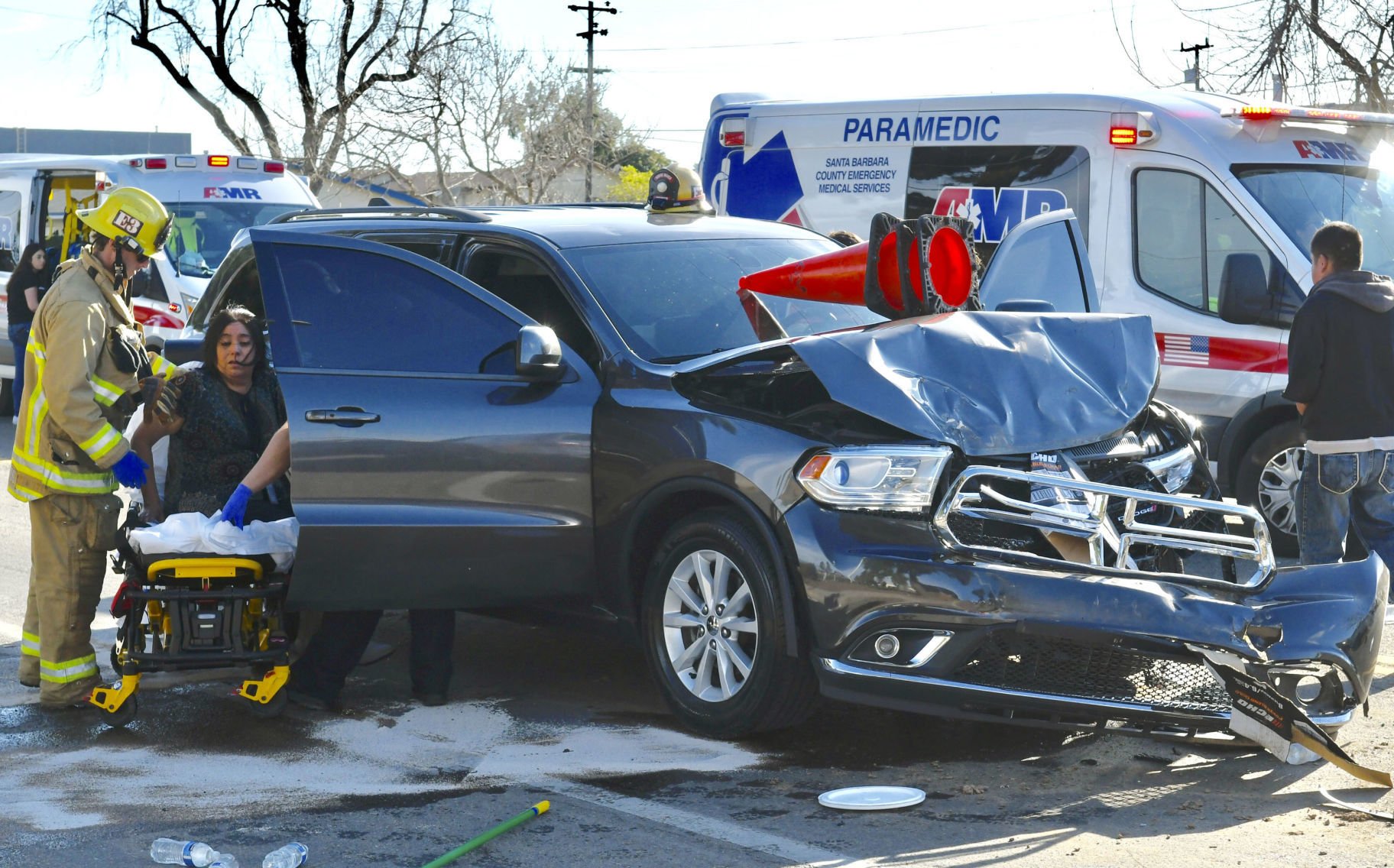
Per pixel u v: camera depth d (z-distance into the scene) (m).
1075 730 4.86
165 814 4.64
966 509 4.90
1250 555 5.05
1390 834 4.40
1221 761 5.11
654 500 5.39
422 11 33.41
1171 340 9.02
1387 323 6.58
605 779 4.94
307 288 5.62
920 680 4.88
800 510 5.03
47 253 13.44
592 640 6.87
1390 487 6.63
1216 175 8.86
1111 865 4.17
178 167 14.31
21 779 5.00
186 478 5.95
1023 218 9.59
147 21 31.42
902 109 10.12
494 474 5.56
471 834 4.45
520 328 5.67
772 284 5.97
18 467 5.69
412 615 5.87
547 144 42.22
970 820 4.55
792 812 4.62
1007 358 5.43
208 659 5.43
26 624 5.98
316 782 4.94
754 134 10.83
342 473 5.48
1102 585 4.80
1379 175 9.20
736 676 5.27
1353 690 5.07
